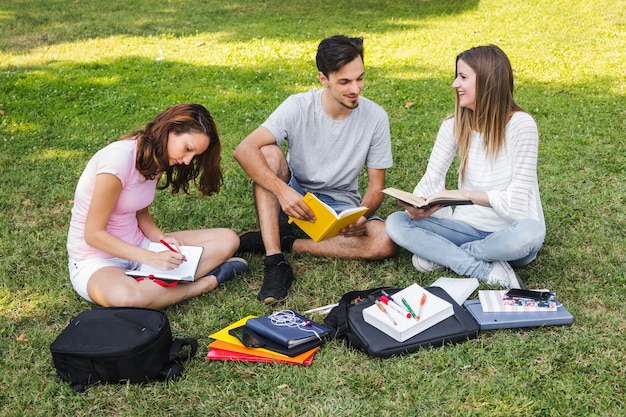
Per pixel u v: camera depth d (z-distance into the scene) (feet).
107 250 11.43
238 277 13.01
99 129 21.25
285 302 12.23
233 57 29.50
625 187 16.55
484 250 12.50
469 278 12.55
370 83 25.95
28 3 41.42
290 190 12.55
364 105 13.51
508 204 12.11
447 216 13.42
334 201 14.11
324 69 12.60
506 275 12.37
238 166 18.51
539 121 21.43
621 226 14.69
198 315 11.73
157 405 9.55
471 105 12.39
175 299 11.85
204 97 24.03
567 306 11.76
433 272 13.08
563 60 29.07
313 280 12.90
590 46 31.58
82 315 10.36
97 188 11.31
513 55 30.14
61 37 33.24
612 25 35.73
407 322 10.63
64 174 17.90
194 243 12.69
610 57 29.43
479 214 13.05
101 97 23.84
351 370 10.25
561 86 25.32
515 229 12.16
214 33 34.50
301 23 37.01
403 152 19.29
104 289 11.29
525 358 10.35
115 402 9.62
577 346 10.52
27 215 15.70
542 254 13.67
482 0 43.09
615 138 19.76
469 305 11.54
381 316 10.76
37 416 9.39
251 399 9.64
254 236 13.85
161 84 25.49
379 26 36.47
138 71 27.17
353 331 10.75
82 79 25.75
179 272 11.54
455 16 38.99
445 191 12.41
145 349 9.76
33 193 16.81
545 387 9.69
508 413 9.22
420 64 28.78
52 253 13.87
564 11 39.42
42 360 10.49
